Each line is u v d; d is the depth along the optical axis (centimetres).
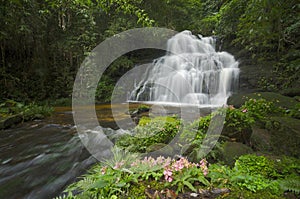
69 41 977
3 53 886
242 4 423
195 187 206
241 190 196
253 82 827
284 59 762
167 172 214
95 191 208
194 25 1348
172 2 1140
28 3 732
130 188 209
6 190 259
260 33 306
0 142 431
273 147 292
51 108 786
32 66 990
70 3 437
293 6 284
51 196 245
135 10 369
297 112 393
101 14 1002
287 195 186
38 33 910
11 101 759
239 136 334
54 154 362
